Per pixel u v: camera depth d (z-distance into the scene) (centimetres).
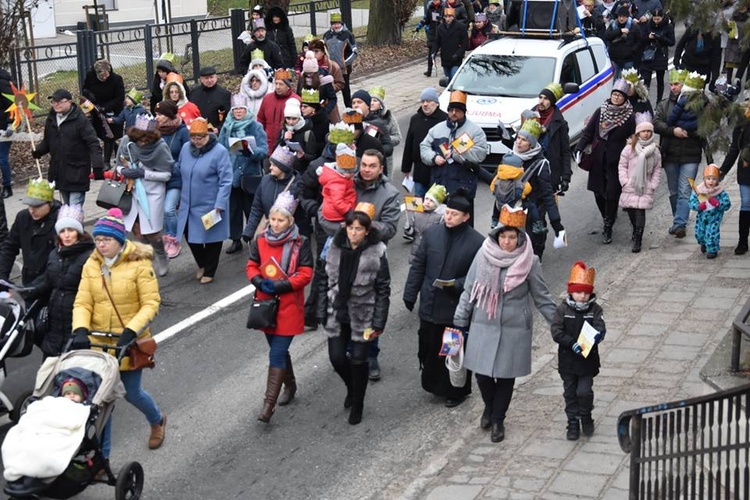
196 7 4966
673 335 1323
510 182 1440
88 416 899
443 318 1134
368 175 1248
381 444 1112
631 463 869
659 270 1586
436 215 1288
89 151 1742
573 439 1071
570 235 1798
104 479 977
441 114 1619
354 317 1108
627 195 1653
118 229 1002
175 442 1120
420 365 1206
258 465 1076
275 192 1414
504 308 1062
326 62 2295
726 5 1151
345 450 1101
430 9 3133
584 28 2766
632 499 869
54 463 867
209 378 1275
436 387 1180
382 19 3719
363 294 1100
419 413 1179
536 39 2358
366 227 1091
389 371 1288
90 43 2670
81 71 2655
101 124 2162
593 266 1633
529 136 1457
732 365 1006
